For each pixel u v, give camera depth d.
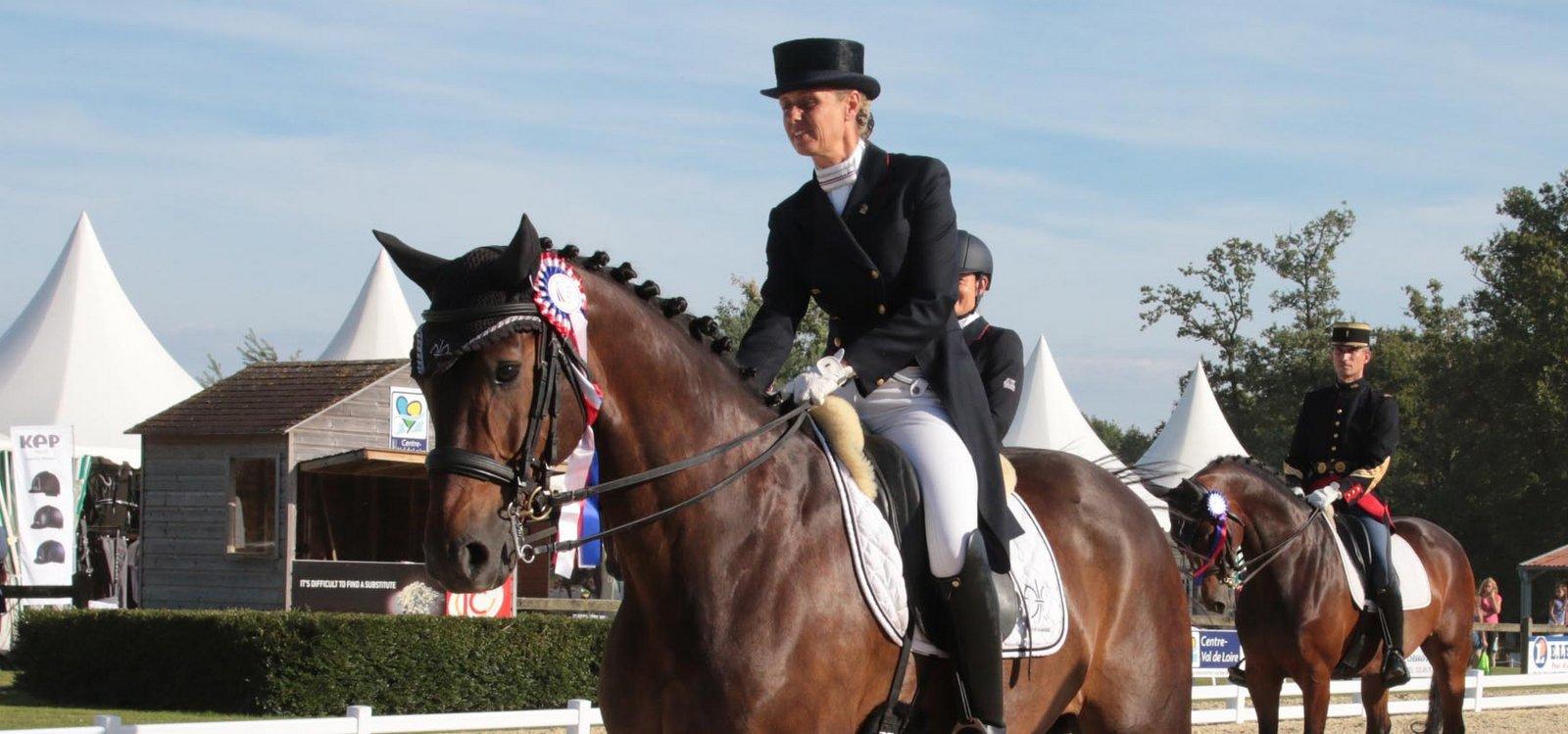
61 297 23.69
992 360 6.02
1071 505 4.88
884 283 4.25
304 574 14.45
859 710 3.93
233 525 15.98
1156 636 4.96
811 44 4.29
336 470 16.16
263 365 17.77
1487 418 47.28
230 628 12.02
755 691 3.68
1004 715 4.27
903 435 4.34
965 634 4.11
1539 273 46.47
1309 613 9.13
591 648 13.10
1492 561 46.62
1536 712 15.62
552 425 3.46
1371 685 9.90
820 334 26.03
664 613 3.77
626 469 3.78
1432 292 59.16
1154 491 9.20
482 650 12.45
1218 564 8.95
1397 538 10.20
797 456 4.00
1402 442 51.41
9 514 14.83
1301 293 60.25
